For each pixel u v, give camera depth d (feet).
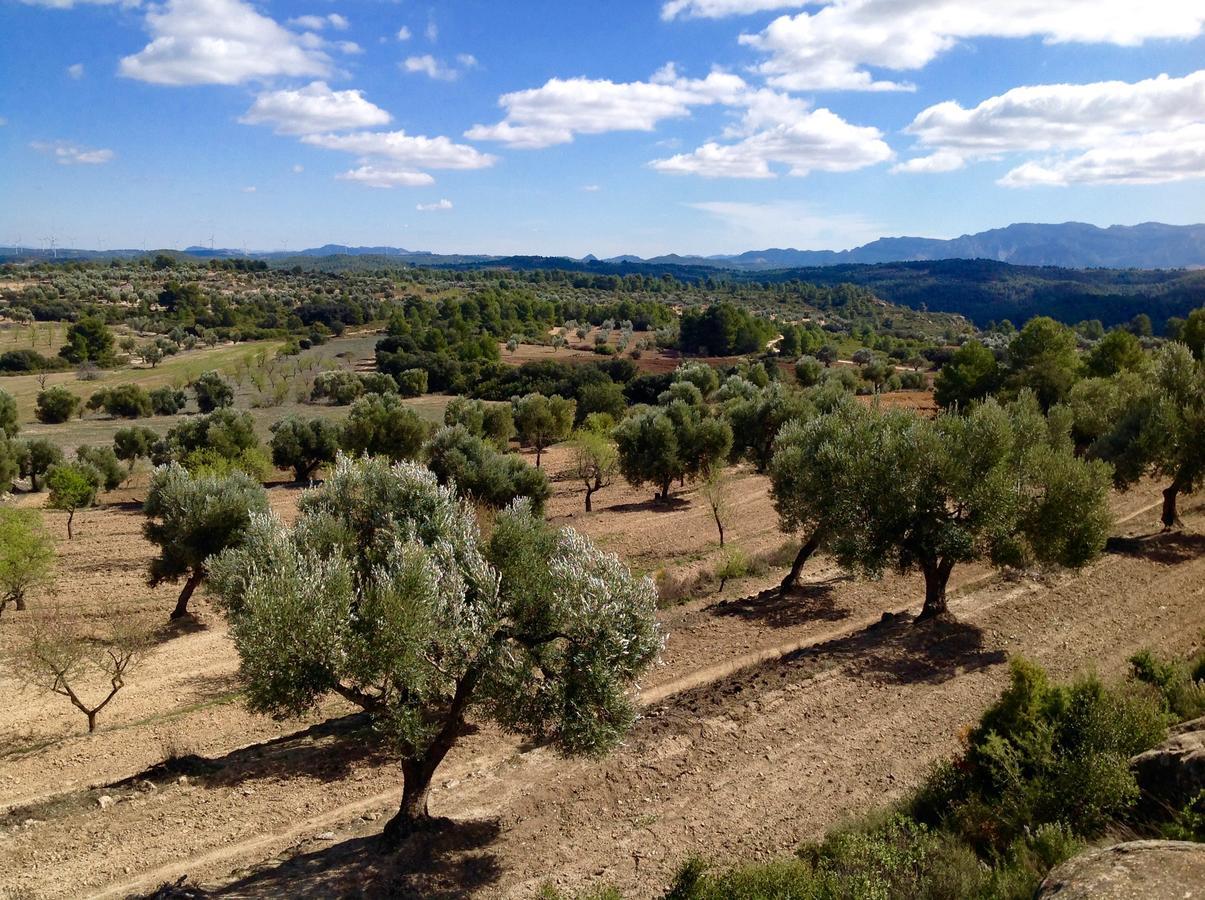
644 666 46.34
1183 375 112.16
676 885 38.04
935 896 32.94
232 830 50.75
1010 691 46.11
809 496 88.28
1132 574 90.79
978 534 77.77
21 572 99.55
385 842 45.65
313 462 218.79
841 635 80.79
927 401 287.07
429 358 430.61
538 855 45.14
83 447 214.90
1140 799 37.09
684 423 170.19
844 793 50.55
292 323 611.88
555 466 228.02
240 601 47.55
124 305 652.89
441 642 43.01
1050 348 223.30
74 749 67.41
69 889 44.62
